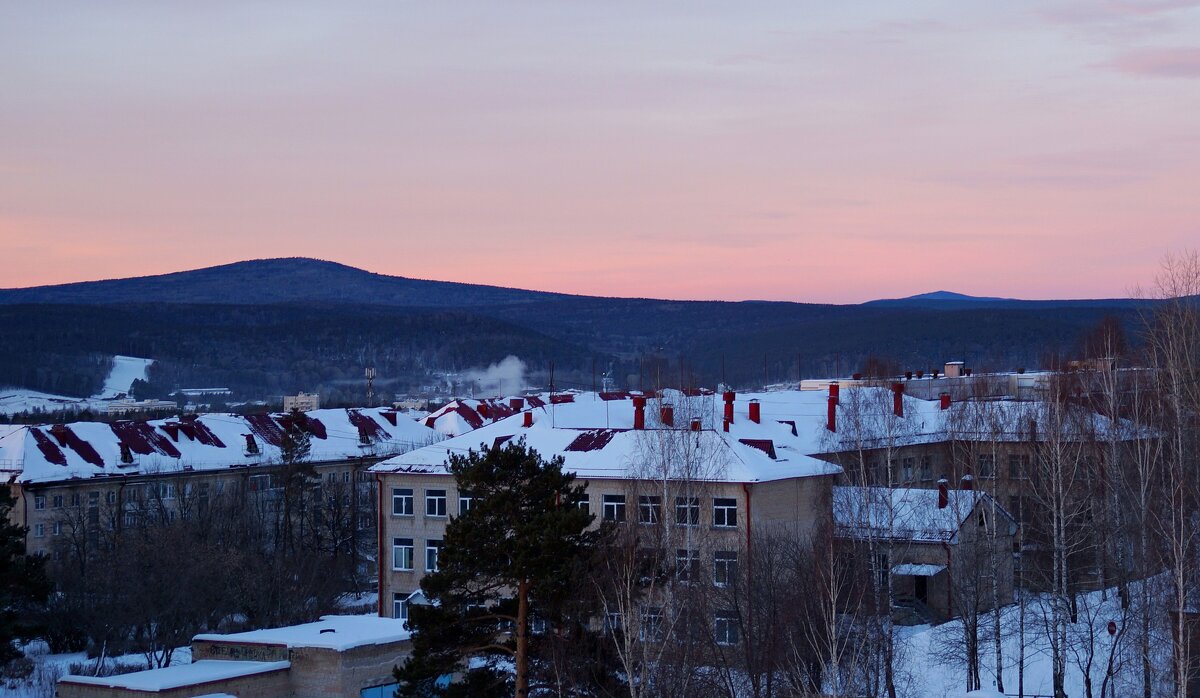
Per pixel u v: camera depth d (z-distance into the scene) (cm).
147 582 8244
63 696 5144
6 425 13300
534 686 4675
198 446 13700
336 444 14875
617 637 4691
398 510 8388
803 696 5234
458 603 4625
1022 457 8119
